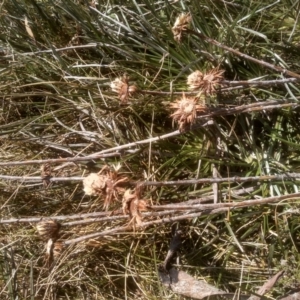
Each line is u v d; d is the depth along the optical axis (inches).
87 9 23.3
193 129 20.2
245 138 21.2
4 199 22.8
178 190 21.5
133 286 21.4
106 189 15.6
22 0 24.1
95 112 21.7
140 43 22.1
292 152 20.9
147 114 21.8
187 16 17.8
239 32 21.5
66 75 22.6
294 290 19.4
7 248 21.8
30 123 22.3
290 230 19.9
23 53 23.1
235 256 20.7
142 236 21.3
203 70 20.7
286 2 21.4
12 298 21.1
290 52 21.0
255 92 21.1
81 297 21.7
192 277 20.5
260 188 20.2
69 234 21.4
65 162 20.6
